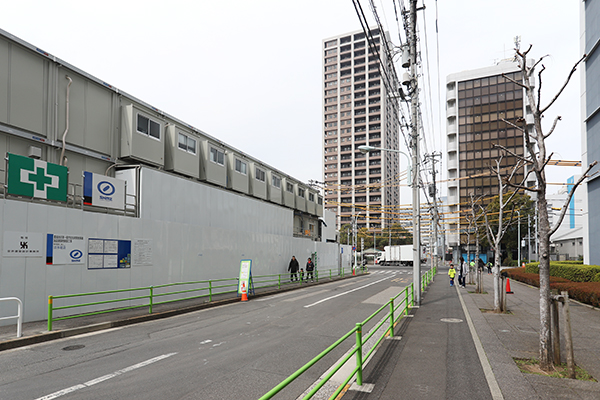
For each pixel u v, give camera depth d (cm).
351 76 12375
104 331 1021
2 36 1285
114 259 1321
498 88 6838
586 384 585
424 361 723
